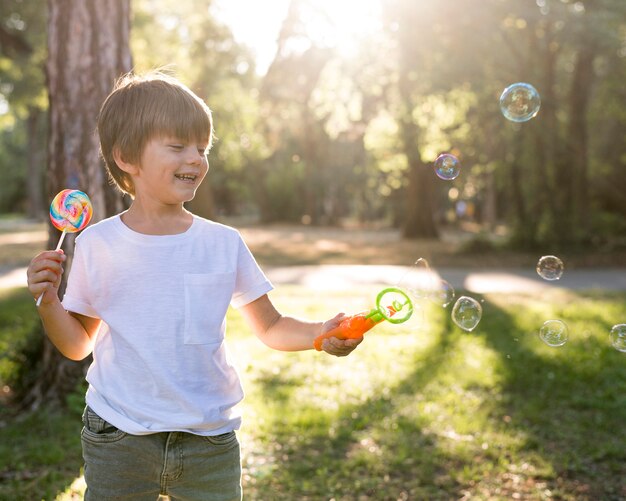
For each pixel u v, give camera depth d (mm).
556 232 17531
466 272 14195
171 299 1792
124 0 4703
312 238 25828
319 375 5594
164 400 1764
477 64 14531
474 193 37000
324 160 37219
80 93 4586
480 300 9586
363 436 4223
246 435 4141
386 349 6543
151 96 1774
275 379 5496
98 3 4609
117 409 1775
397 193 37344
